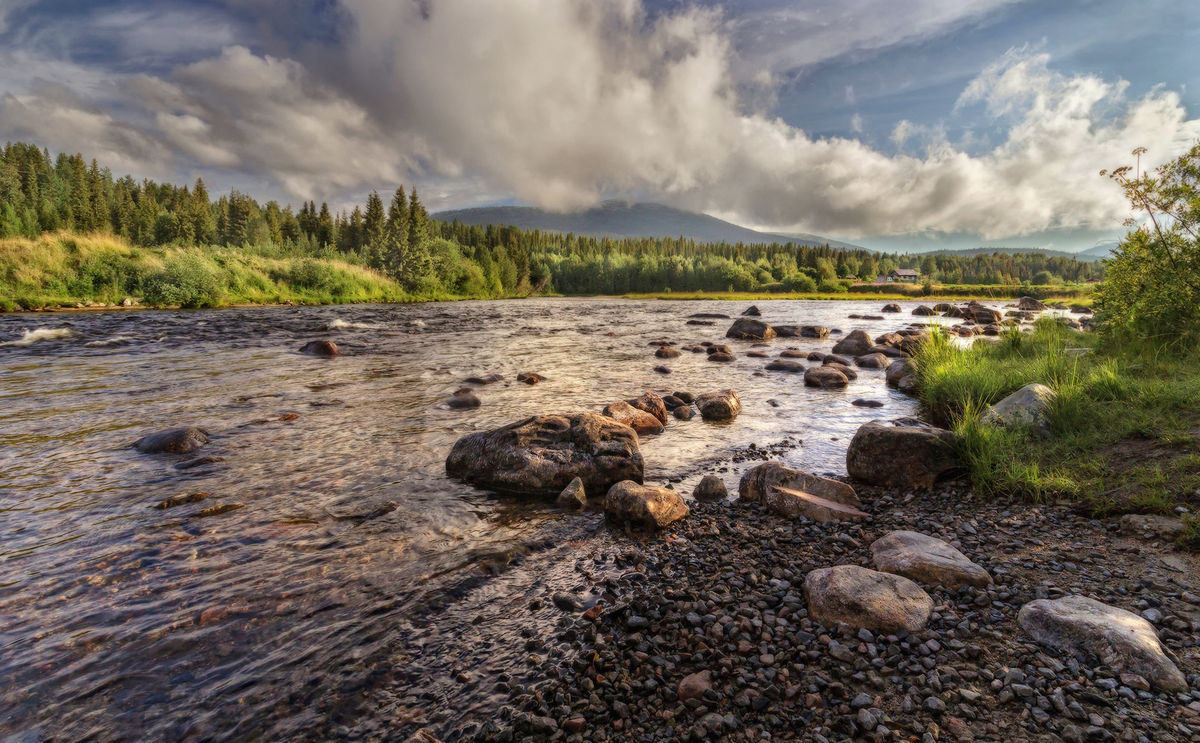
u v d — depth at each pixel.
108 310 32.72
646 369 17.62
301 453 8.70
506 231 168.00
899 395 13.95
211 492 7.07
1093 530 5.52
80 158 113.44
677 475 8.35
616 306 63.91
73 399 11.84
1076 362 10.11
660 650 4.09
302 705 3.55
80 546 5.60
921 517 6.34
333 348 19.09
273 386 13.61
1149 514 5.46
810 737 3.17
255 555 5.52
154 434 8.92
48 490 7.02
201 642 4.15
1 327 23.23
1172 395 7.57
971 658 3.72
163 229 98.81
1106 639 3.57
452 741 3.26
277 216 131.12
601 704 3.54
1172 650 3.60
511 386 14.38
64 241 35.44
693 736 3.23
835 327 35.56
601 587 5.06
